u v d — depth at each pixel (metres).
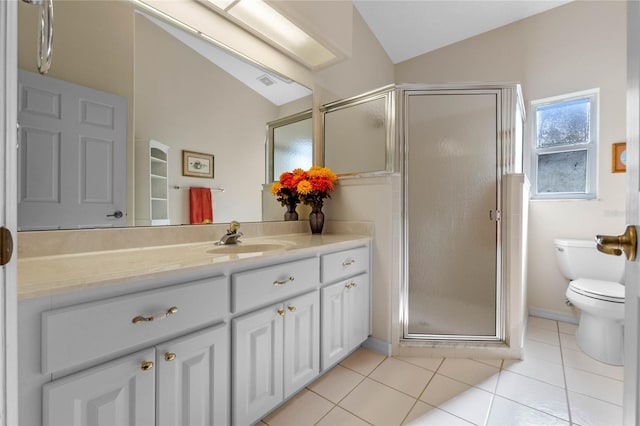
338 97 2.54
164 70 1.48
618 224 2.25
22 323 0.70
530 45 2.59
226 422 1.12
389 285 1.93
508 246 1.90
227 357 1.12
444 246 1.99
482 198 1.94
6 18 0.48
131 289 0.88
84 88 1.22
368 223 2.03
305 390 1.56
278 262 1.35
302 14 1.68
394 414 1.38
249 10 1.67
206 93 1.66
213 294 1.07
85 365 0.79
